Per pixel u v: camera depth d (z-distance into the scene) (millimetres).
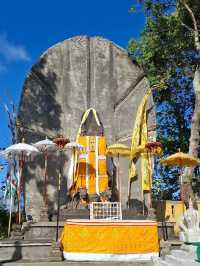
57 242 14695
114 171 22266
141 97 23438
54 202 21594
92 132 22656
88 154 21688
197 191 24641
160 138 29125
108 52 24078
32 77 22844
